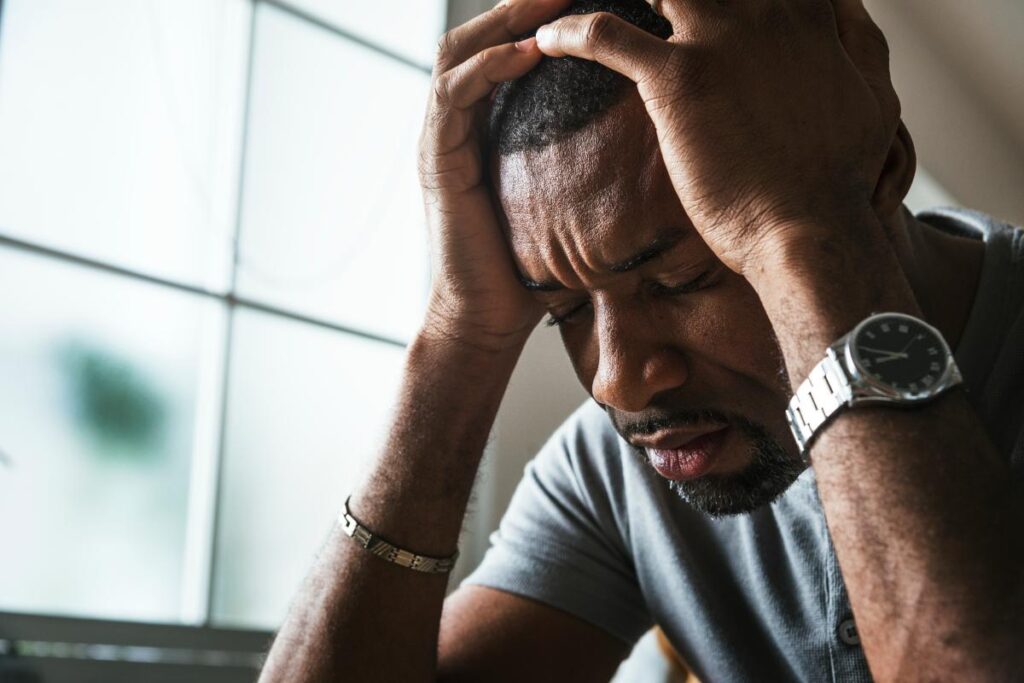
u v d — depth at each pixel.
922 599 0.65
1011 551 0.65
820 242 0.74
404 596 1.05
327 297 2.65
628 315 0.84
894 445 0.68
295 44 2.65
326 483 2.58
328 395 2.61
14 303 2.15
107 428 2.25
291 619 1.08
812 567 1.05
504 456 2.43
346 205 2.71
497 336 1.03
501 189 0.89
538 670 1.18
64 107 2.26
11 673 1.96
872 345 0.70
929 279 0.96
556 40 0.83
